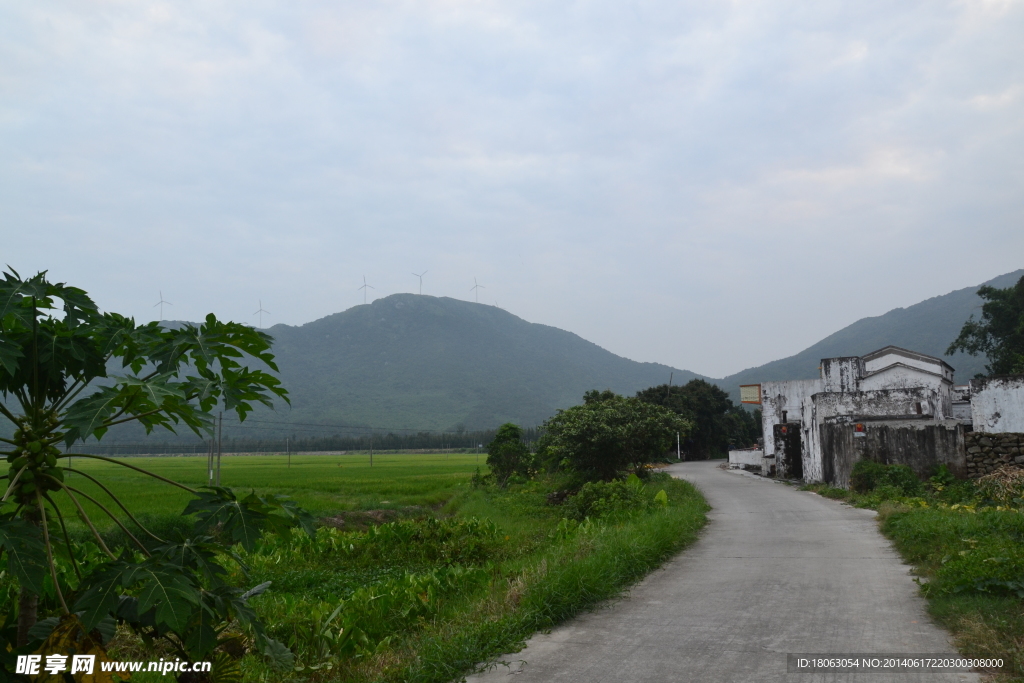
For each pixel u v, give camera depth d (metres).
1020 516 10.84
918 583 8.39
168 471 51.50
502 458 33.53
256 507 3.80
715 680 5.43
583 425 26.95
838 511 17.53
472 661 6.20
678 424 28.56
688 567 10.48
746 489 26.64
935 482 20.27
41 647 3.20
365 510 24.17
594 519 17.78
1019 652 5.50
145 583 3.31
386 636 7.90
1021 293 40.84
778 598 8.16
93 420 3.23
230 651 4.59
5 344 3.25
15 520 3.14
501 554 14.52
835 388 32.62
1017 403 21.20
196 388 3.55
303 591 11.53
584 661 6.08
